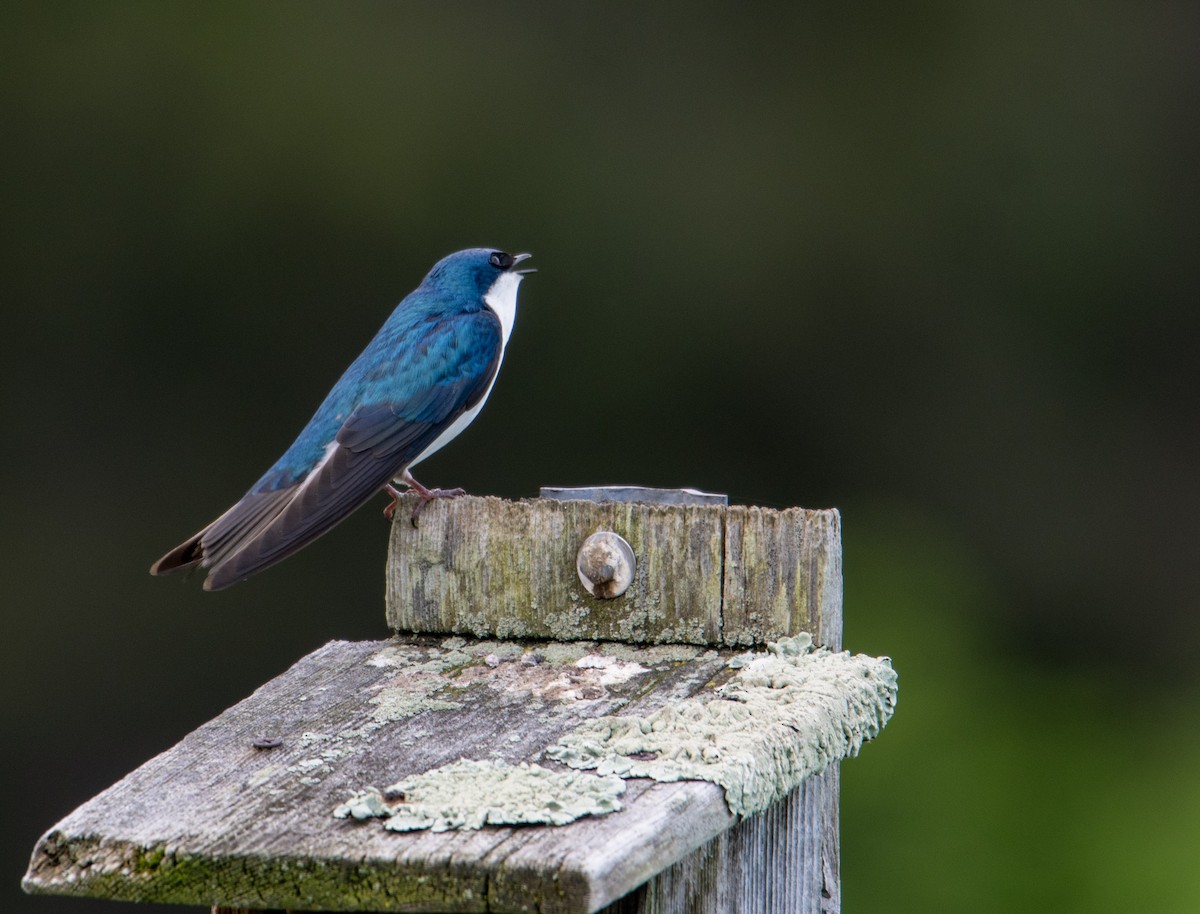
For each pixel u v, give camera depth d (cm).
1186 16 1644
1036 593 1455
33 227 1473
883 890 897
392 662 474
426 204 1492
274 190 1481
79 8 1519
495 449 1403
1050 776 965
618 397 1453
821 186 1531
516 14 1568
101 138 1490
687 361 1470
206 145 1495
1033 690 1027
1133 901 903
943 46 1584
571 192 1509
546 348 1447
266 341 1470
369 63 1540
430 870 334
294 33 1539
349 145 1493
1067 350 1521
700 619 480
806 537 475
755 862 443
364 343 1470
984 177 1554
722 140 1541
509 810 350
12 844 1349
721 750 385
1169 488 1482
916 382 1494
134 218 1481
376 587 1343
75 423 1453
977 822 923
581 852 329
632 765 378
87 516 1432
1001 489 1479
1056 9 1605
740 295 1490
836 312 1502
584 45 1562
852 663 454
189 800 373
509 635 492
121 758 1376
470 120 1523
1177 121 1585
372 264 1480
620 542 484
